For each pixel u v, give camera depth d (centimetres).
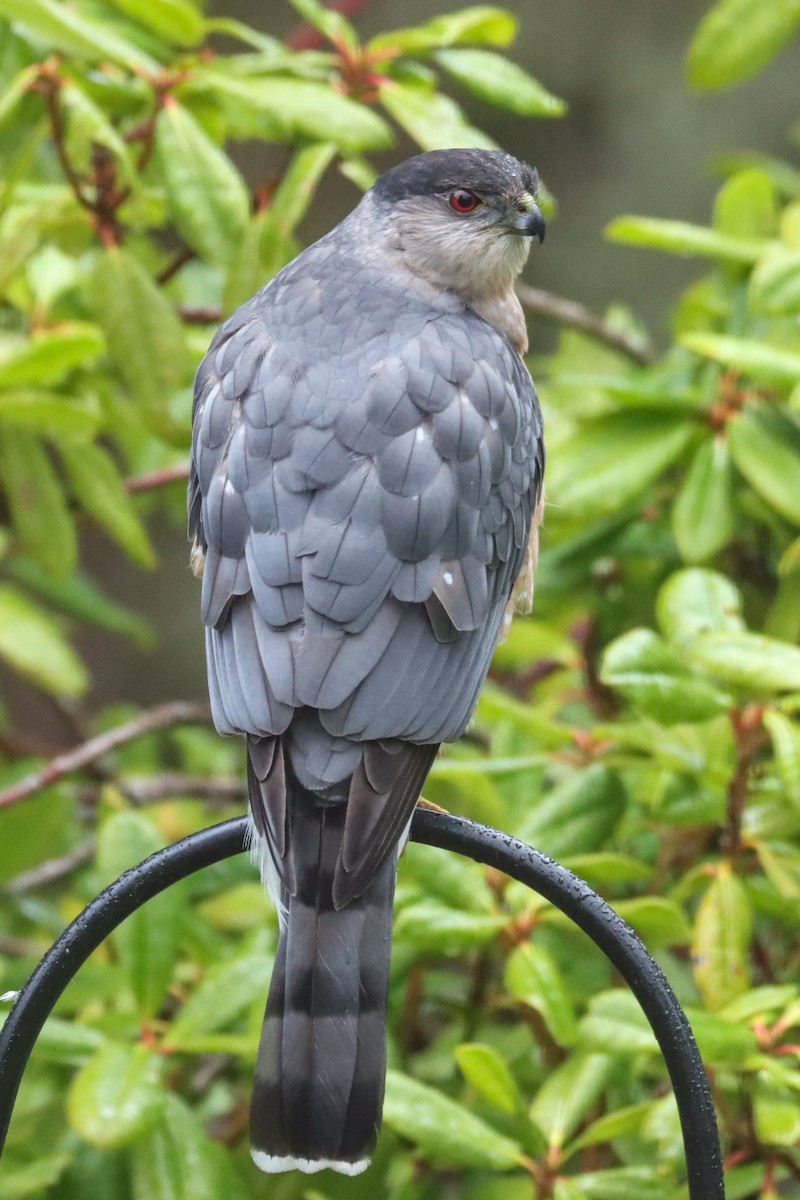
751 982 847
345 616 581
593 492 796
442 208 766
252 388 646
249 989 704
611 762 751
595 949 801
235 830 565
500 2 1872
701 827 817
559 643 927
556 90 1862
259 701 565
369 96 851
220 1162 689
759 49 881
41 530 905
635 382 844
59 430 853
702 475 805
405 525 604
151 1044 692
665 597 723
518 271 788
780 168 1059
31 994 557
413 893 701
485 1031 812
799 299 781
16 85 788
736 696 746
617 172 1833
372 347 653
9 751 1055
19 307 900
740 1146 706
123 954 704
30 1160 744
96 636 1919
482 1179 799
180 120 799
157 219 934
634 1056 673
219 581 610
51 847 1048
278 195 802
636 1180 656
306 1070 505
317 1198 726
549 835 724
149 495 1098
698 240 816
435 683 591
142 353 808
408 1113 648
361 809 544
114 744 965
